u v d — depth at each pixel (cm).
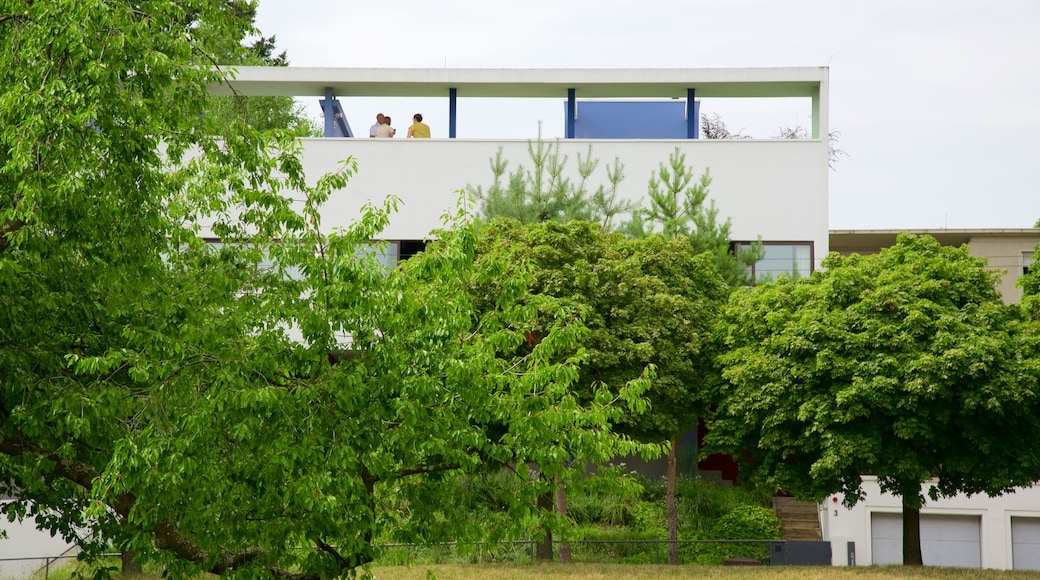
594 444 1221
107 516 1227
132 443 987
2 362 1117
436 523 1216
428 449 1102
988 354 2109
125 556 2081
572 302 2241
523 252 2320
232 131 1150
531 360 1254
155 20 1060
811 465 2284
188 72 1071
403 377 1081
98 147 1047
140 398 1083
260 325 1097
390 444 1099
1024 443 2228
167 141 1135
